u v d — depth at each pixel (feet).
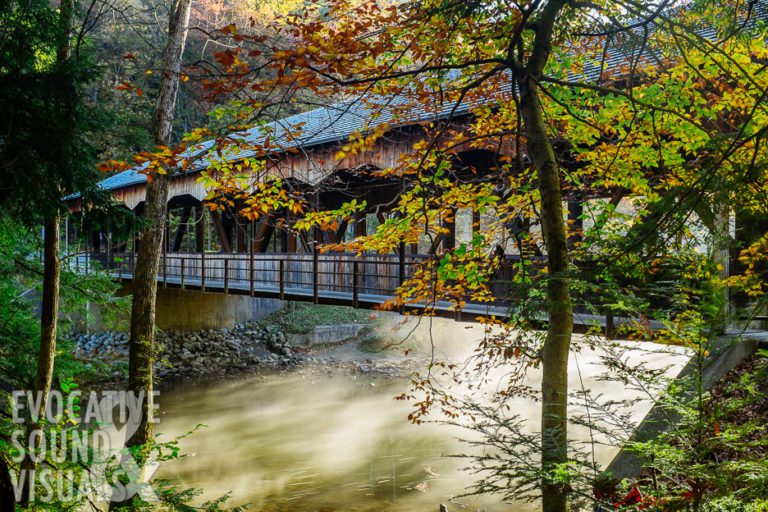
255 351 63.57
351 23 13.08
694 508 6.94
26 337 25.39
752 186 7.68
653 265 9.42
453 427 36.22
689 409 7.91
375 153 29.73
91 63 16.29
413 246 33.45
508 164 16.40
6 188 15.37
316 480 28.73
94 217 18.47
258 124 14.44
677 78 14.58
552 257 10.50
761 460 7.00
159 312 64.23
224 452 33.99
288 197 16.61
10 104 15.02
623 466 13.66
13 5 16.17
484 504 24.06
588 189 18.20
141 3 66.23
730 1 11.75
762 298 7.59
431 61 13.84
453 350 58.80
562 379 9.96
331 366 57.62
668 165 14.67
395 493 26.45
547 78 11.63
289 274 45.11
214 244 76.79
